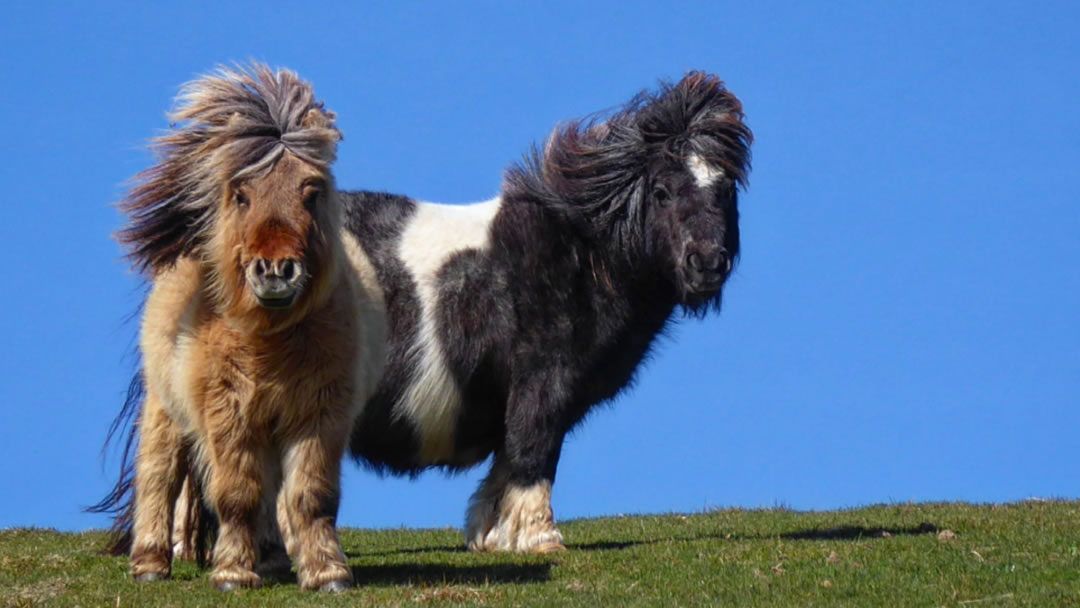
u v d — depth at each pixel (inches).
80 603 409.1
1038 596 413.4
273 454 428.8
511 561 512.1
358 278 461.4
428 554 551.2
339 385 415.2
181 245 432.1
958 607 406.3
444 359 562.6
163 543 458.9
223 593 412.5
